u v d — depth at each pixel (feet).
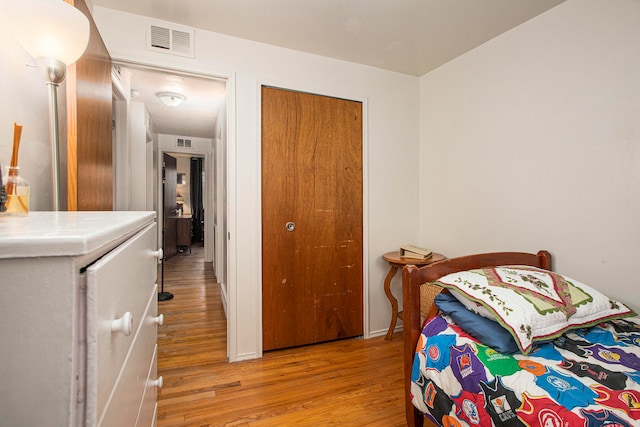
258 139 7.11
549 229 5.82
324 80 7.76
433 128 8.59
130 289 2.15
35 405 1.24
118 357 1.82
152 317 3.34
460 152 7.74
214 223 16.35
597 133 5.10
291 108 7.47
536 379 3.14
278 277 7.43
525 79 6.21
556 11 5.68
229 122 6.88
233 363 6.90
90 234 1.33
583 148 5.29
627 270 4.77
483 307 3.99
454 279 4.54
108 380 1.59
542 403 2.86
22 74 3.36
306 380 6.24
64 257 1.25
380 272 8.60
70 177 3.84
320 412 5.28
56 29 2.92
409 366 4.64
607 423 2.54
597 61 5.09
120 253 1.86
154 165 16.96
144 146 11.85
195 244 26.25
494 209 6.88
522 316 3.72
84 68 4.25
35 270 1.22
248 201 7.07
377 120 8.46
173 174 20.72
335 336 8.05
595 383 3.02
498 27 6.44
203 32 6.59
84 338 1.32
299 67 7.48
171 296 11.68
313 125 7.70
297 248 7.61
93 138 4.64
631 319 4.49
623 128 4.80
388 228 8.68
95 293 1.34
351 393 5.82
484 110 7.09
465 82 7.57
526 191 6.21
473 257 5.23
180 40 6.38
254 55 7.04
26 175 3.44
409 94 8.89
